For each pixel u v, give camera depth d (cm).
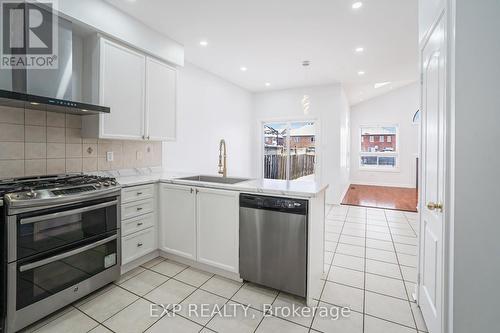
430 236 151
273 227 192
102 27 227
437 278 135
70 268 177
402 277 223
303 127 573
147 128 275
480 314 104
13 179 194
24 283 153
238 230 208
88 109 209
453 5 107
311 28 283
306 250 180
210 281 216
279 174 601
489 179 101
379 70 438
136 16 255
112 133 241
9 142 199
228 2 233
